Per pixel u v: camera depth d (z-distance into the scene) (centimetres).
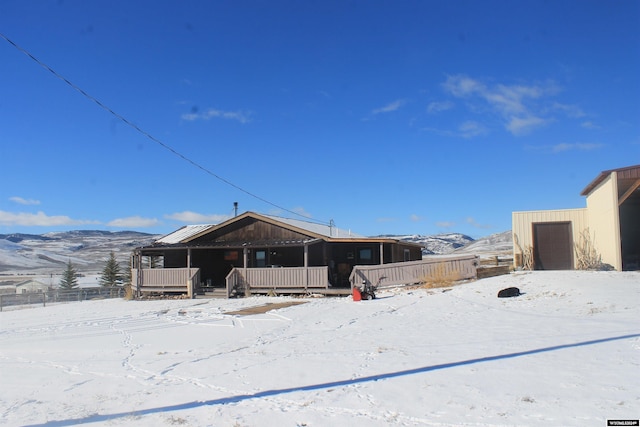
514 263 2517
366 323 1470
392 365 916
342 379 845
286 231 2825
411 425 611
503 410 633
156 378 948
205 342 1319
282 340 1274
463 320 1395
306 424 641
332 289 2492
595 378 729
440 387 755
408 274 2380
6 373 1044
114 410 754
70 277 6988
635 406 605
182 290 2764
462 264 2348
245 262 2653
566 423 570
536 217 2495
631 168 2028
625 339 962
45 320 2005
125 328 1648
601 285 1695
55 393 877
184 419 688
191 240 2969
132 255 3328
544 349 940
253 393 799
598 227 2267
